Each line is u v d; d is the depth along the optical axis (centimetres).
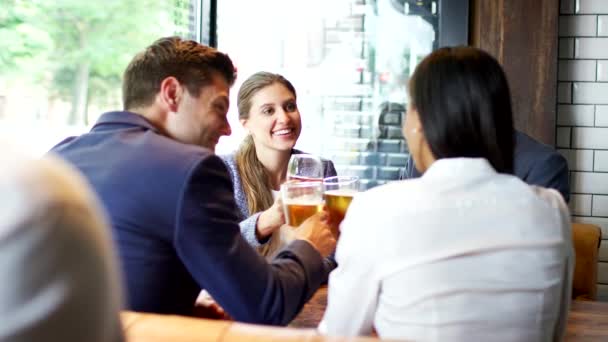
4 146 56
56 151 139
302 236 148
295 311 136
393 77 338
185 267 131
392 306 109
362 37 339
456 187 111
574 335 153
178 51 143
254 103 230
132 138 134
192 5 336
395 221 108
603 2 320
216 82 145
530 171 209
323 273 146
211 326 99
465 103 112
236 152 236
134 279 124
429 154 119
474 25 322
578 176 328
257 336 95
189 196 122
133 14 283
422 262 106
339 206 153
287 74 346
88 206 55
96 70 270
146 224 123
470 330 106
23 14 248
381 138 342
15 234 50
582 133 326
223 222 126
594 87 324
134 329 97
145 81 142
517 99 313
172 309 130
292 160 192
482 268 106
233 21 344
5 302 50
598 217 327
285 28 344
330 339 94
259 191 228
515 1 311
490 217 108
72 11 260
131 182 124
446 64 114
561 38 325
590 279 233
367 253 110
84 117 265
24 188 51
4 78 243
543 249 108
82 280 52
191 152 127
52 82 255
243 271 126
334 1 340
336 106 345
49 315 51
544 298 109
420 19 330
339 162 347
